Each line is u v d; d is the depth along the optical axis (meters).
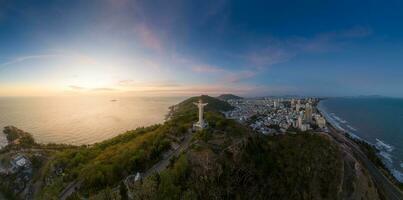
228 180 62.00
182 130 86.94
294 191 78.00
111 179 61.47
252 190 65.12
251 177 67.81
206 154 65.56
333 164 99.62
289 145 106.31
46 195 65.31
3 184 85.75
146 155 69.94
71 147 121.31
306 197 78.88
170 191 52.12
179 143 79.56
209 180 58.84
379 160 127.25
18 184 86.31
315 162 97.62
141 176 61.28
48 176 79.75
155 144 76.75
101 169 64.44
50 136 187.88
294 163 90.75
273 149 93.25
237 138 80.75
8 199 81.44
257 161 76.06
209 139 76.81
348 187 91.31
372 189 91.62
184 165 59.38
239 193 61.62
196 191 54.94
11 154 102.00
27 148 119.69
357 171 98.88
